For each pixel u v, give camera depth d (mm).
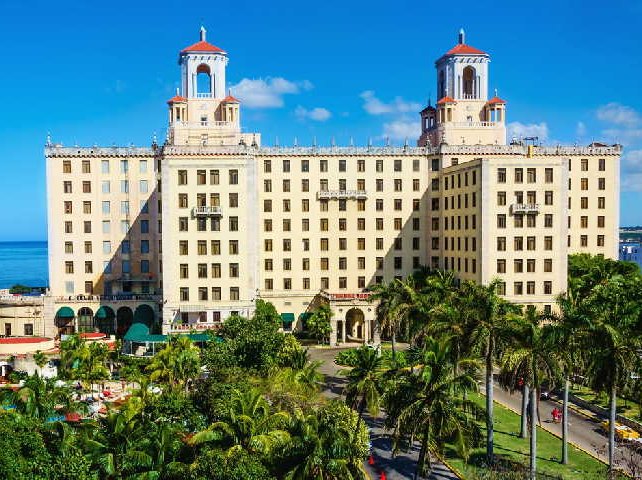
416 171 113688
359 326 111938
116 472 39375
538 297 96188
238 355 65375
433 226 113500
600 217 118688
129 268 113875
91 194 113125
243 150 100125
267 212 111562
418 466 45656
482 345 50844
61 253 112938
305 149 111750
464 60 123062
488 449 51875
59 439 42219
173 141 114000
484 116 123500
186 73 117812
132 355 89688
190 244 99875
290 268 112312
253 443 38344
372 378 50906
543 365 48031
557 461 53062
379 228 113688
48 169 112438
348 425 47188
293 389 53156
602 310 51812
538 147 116938
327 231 112812
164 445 40500
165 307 99375
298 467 36594
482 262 95438
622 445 56406
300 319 111938
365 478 46500
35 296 109625
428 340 46062
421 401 43688
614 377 47656
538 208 95562
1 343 85688
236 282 100625
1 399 48719
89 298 107625
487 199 95125
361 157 113062
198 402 55438
